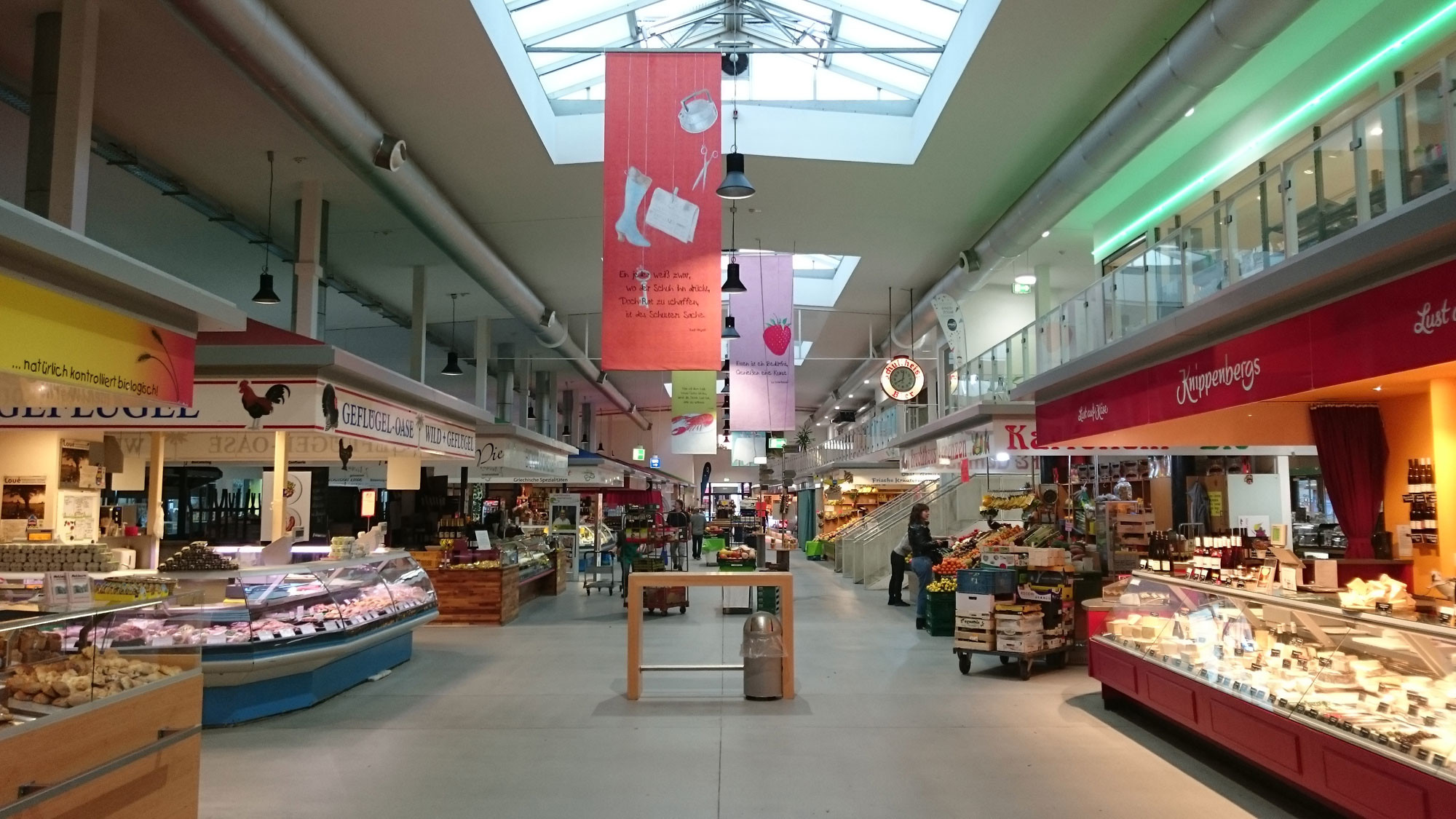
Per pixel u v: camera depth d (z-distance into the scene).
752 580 8.11
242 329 6.61
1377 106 5.61
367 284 18.64
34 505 8.84
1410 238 4.38
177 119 10.57
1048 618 9.06
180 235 14.84
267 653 7.11
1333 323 5.30
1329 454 7.52
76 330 5.08
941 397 19.17
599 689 8.46
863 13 10.72
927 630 12.40
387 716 7.38
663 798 5.34
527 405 28.19
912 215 14.63
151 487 9.19
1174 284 8.47
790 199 13.98
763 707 7.68
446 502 15.02
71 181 7.45
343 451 11.07
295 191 12.87
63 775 3.71
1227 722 5.49
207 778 5.73
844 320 23.23
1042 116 11.15
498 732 6.88
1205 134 11.70
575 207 13.96
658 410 48.47
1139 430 8.61
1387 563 6.76
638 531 16.31
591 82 12.17
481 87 10.18
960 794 5.39
